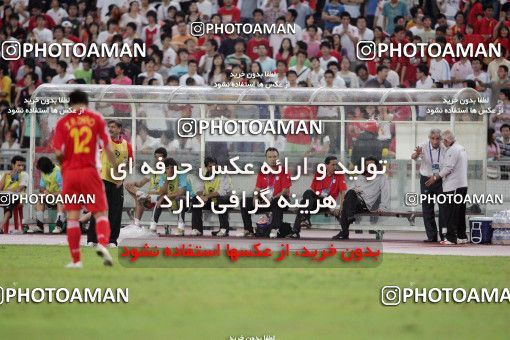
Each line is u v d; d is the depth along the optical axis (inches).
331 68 4286.4
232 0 4626.0
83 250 2878.9
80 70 4552.2
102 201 2380.7
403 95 3649.1
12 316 1808.6
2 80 4653.1
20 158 3791.8
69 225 2386.8
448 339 1605.6
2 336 1608.0
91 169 2364.7
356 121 3644.2
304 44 4357.8
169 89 3703.3
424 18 4569.4
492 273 2413.9
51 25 4854.8
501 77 4362.7
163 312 1834.4
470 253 2989.7
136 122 3693.4
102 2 4822.8
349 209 3459.6
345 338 1608.0
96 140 2369.6
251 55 4453.7
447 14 4645.7
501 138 4165.8
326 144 3649.1
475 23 4503.0
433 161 3454.7
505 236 3410.4
